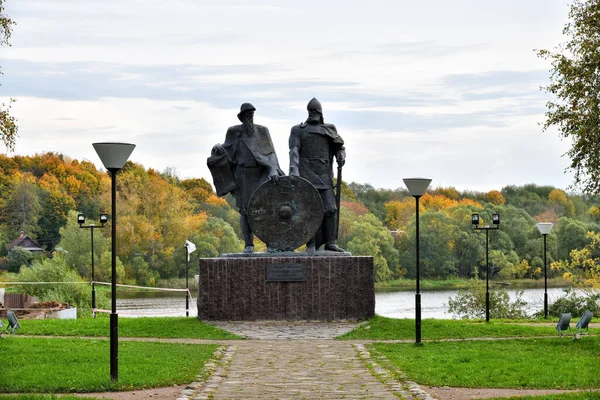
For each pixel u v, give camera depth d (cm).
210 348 2336
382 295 7006
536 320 3528
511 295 6662
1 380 1798
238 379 1856
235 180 3105
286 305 2931
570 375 1909
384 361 2103
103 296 5228
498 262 8444
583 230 9112
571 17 2925
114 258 1848
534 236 9431
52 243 9862
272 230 3005
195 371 1938
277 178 3000
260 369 1986
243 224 3091
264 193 3003
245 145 3069
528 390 1767
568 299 4359
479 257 8850
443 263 8831
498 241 9069
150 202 8425
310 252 3000
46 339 2459
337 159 3091
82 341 2427
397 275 8806
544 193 13475
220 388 1753
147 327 2755
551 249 9056
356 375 1905
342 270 2942
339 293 2933
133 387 1761
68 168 10994
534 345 2411
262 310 2931
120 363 2011
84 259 7525
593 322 3394
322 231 3105
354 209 10600
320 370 1972
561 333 2541
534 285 8262
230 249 8631
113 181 1866
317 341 2516
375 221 9012
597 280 4650
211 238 8406
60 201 10112
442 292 7450
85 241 7738
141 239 8138
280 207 3003
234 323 2892
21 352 2169
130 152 1869
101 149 1847
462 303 4800
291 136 3072
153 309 5103
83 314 4516
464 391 1748
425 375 1902
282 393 1702
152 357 2119
